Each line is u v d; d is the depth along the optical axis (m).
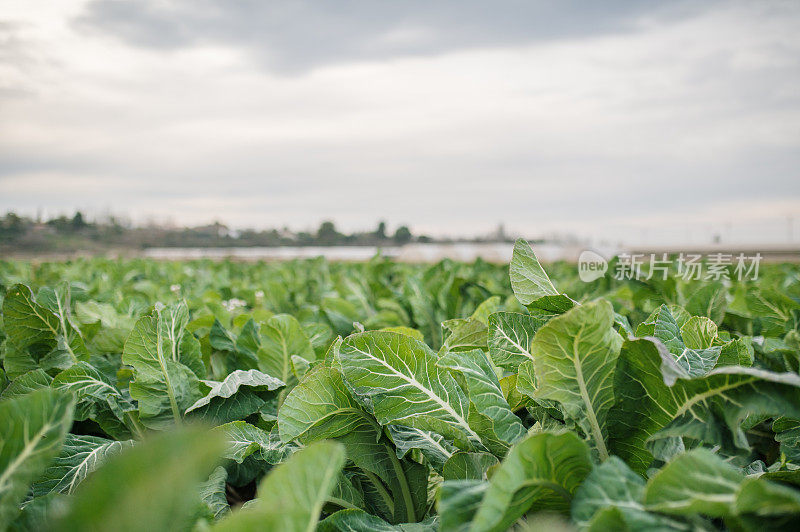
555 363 1.31
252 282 9.46
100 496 0.60
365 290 6.72
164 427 2.04
